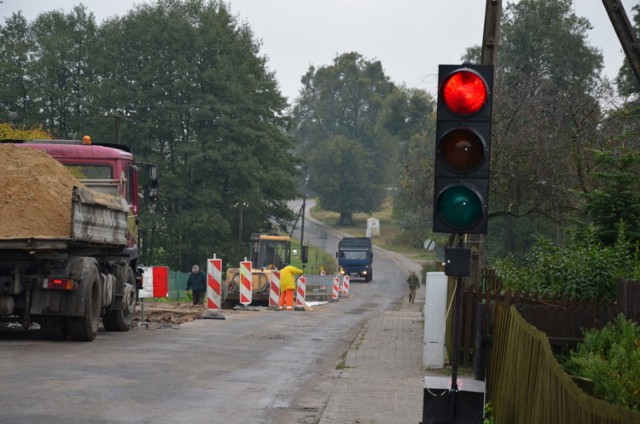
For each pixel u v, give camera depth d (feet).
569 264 96.89
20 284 101.55
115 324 124.77
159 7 524.52
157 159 493.36
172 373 80.28
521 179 149.38
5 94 545.85
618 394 44.86
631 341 53.42
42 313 102.06
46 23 578.66
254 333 131.34
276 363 93.61
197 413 60.90
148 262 482.69
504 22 322.96
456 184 45.32
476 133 45.09
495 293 88.84
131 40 514.68
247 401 67.26
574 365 50.85
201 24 520.01
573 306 72.13
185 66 502.38
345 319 183.01
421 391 74.64
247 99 511.40
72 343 103.91
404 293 466.70
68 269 102.99
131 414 59.11
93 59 543.80
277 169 525.75
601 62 313.94
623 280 70.49
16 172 102.06
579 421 32.07
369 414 62.64
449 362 94.02
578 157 147.13
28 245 97.81
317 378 82.53
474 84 45.19
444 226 45.52
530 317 62.90
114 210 113.39
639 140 140.36
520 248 308.19
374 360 97.81
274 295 225.76
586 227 113.39
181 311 179.63
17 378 72.28
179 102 510.58
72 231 98.27
